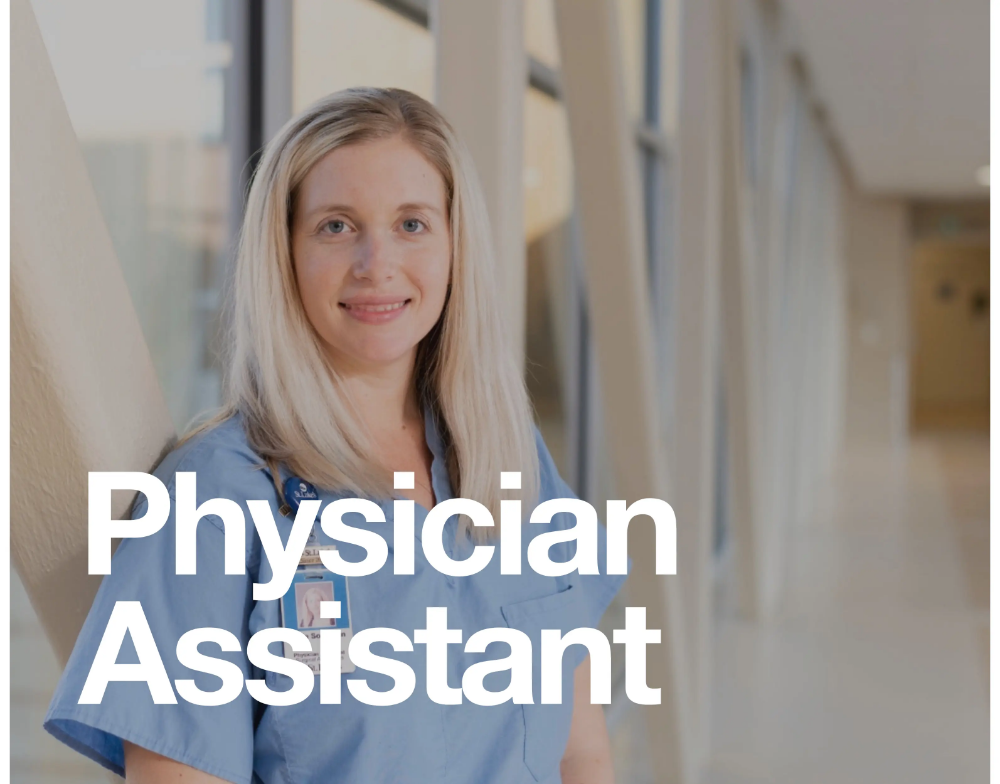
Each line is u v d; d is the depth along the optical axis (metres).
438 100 1.77
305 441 1.07
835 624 5.11
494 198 1.75
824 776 3.34
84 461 1.02
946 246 18.56
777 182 5.79
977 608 5.42
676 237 3.74
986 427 15.51
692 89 3.67
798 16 5.24
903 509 8.41
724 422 6.52
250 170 2.21
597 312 2.63
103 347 1.04
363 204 1.08
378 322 1.10
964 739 3.67
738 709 3.94
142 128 2.03
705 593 3.67
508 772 1.14
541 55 3.60
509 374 1.28
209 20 2.16
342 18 2.37
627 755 3.46
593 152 2.45
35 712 2.14
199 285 2.21
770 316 5.58
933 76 6.43
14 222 0.92
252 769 1.00
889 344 12.66
